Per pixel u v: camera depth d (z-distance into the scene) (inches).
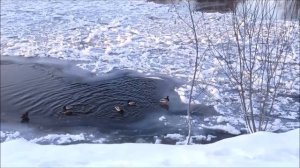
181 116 510.6
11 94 576.1
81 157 186.4
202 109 530.0
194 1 973.2
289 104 542.6
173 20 995.9
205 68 675.4
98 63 722.2
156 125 486.0
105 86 615.2
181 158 183.0
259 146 195.0
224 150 192.7
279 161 178.1
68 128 477.4
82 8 1175.0
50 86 611.8
